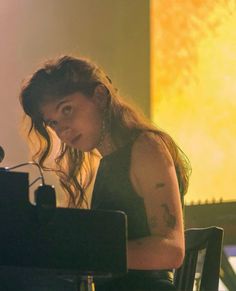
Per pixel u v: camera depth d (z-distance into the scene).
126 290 4.16
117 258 3.35
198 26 8.40
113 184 4.43
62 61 4.71
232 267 6.86
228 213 7.74
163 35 8.23
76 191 4.97
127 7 8.05
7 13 7.89
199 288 4.30
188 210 7.66
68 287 3.71
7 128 7.60
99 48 7.97
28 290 3.70
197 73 8.38
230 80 8.53
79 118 4.65
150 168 4.36
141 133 4.49
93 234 3.33
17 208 3.27
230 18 8.60
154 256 4.16
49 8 7.92
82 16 7.95
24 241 3.26
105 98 4.64
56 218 3.29
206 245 4.32
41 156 4.87
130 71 8.04
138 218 4.32
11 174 3.27
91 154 4.86
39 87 4.71
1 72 7.80
